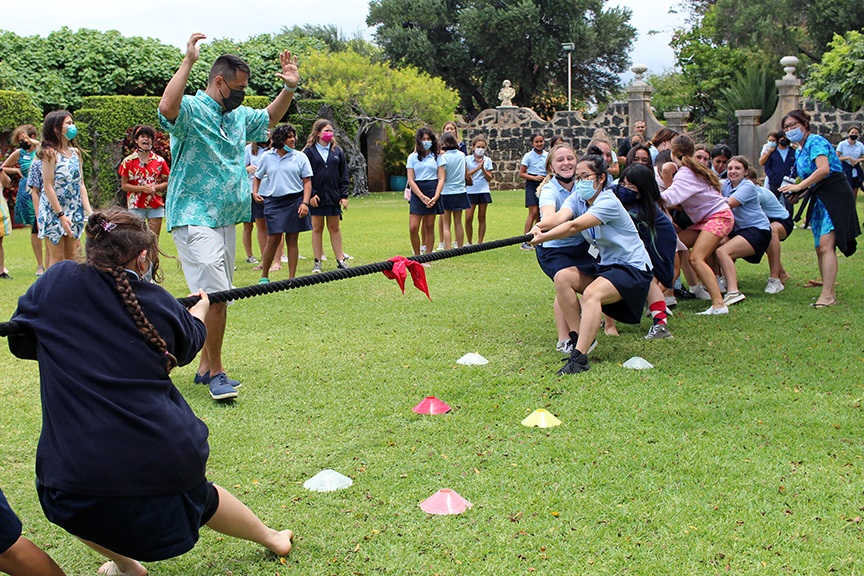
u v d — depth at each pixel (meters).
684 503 2.87
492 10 36.34
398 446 3.49
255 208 8.84
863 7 26.02
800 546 2.56
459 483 3.09
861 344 5.05
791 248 9.93
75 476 2.01
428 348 5.21
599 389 4.23
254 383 4.46
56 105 19.25
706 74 28.78
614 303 4.74
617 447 3.41
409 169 9.09
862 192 19.48
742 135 22.86
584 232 4.92
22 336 2.18
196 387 4.44
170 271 8.84
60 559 2.60
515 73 37.78
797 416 3.74
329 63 21.84
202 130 4.14
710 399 4.02
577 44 37.44
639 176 5.12
